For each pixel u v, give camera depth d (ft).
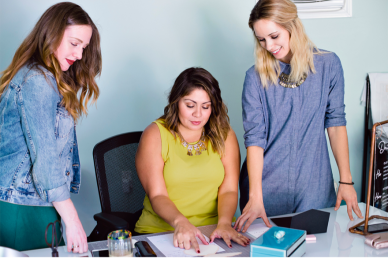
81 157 7.47
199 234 3.90
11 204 4.07
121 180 5.35
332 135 5.24
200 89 4.71
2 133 3.86
